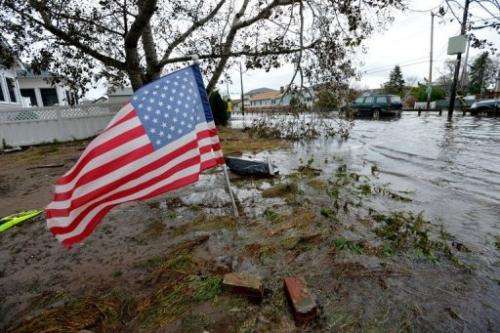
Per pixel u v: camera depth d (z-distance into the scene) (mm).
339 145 8344
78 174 2287
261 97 65438
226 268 2412
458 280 2150
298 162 6250
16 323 1969
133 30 7602
